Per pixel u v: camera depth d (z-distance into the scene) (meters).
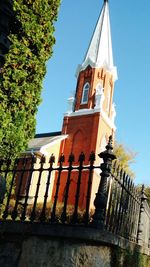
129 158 42.91
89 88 35.59
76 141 32.72
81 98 35.50
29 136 7.11
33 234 3.80
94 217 3.63
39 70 7.24
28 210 8.15
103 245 3.65
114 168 4.16
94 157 4.04
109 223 4.04
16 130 6.58
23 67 6.99
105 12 41.50
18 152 6.46
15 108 6.71
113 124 35.31
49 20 7.50
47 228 3.73
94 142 31.56
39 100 7.30
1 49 2.96
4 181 3.93
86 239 3.48
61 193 26.62
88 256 3.48
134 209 5.52
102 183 3.77
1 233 4.07
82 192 25.16
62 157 4.28
